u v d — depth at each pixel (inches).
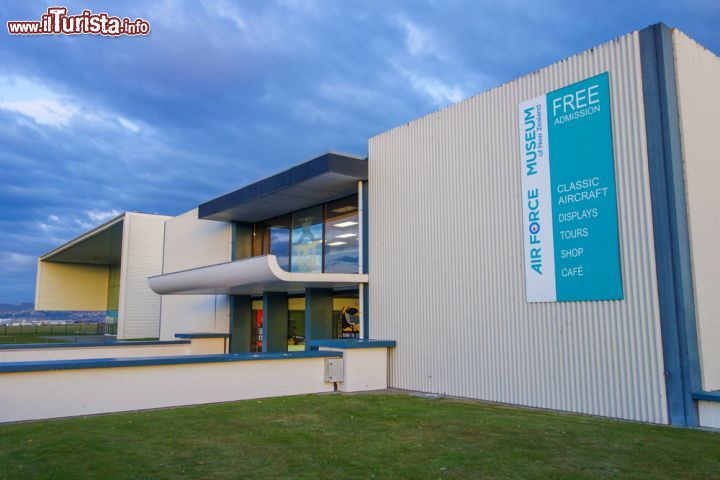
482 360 403.9
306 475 207.0
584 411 336.2
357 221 558.3
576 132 354.9
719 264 328.5
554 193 364.2
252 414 337.4
